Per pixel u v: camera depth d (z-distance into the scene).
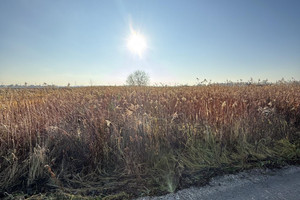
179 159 2.82
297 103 4.93
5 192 2.04
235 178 2.36
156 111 4.32
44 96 6.18
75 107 4.64
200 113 4.30
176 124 3.83
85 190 2.14
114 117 3.73
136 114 3.90
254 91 7.12
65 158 2.80
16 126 2.94
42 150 2.52
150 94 7.00
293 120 4.40
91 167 2.55
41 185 2.23
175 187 2.16
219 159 2.84
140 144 2.92
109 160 2.77
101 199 1.98
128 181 2.32
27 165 2.46
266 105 5.20
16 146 2.66
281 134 3.79
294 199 1.91
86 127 3.15
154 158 2.75
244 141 3.27
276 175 2.42
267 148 3.21
